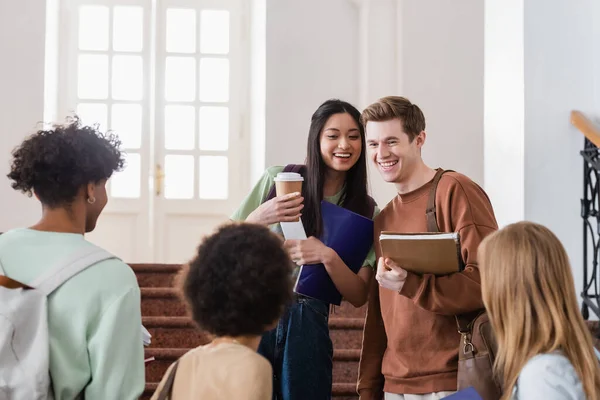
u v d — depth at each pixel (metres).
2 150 7.79
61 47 9.09
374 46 8.45
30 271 2.68
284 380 3.80
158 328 5.96
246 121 9.27
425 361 3.49
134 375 2.68
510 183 6.09
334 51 8.51
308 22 8.48
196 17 9.27
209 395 2.36
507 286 2.73
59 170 2.74
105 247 9.08
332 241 3.91
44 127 7.95
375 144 3.66
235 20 9.32
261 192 4.16
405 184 3.69
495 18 6.39
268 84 8.41
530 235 2.76
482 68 8.41
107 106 9.14
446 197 3.52
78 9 9.16
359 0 8.48
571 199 5.91
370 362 3.83
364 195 4.10
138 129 9.19
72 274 2.66
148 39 9.23
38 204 7.79
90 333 2.66
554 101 5.94
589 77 5.96
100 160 2.79
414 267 3.41
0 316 2.56
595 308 5.70
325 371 3.87
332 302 3.95
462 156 8.35
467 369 3.31
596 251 5.77
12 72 7.88
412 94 8.34
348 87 8.51
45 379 2.57
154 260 9.09
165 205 9.16
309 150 4.04
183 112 9.23
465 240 3.43
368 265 4.04
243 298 2.42
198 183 9.22
